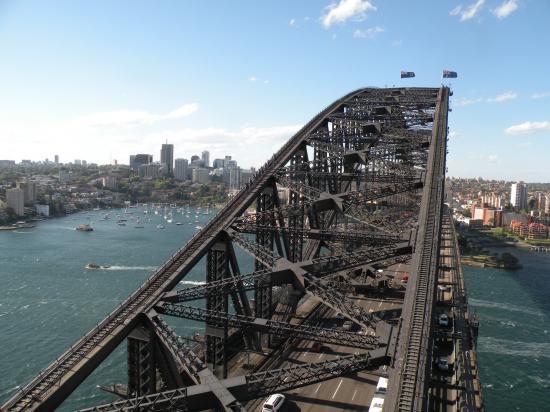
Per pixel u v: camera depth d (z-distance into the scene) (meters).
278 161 61.44
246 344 48.38
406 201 94.38
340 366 28.72
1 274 140.00
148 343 32.84
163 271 38.81
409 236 43.47
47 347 87.12
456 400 43.06
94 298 116.56
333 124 80.00
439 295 77.06
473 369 50.06
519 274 182.12
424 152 70.69
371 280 77.94
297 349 51.59
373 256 41.22
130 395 33.69
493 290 151.62
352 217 51.12
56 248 190.50
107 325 32.50
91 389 72.62
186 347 30.38
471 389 45.38
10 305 110.06
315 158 72.69
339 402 41.72
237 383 27.39
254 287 38.03
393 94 101.00
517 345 100.62
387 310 62.78
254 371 45.12
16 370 78.31
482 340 103.25
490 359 92.88
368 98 97.38
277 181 57.62
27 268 148.88
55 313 105.00
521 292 149.62
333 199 52.47
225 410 25.59
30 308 108.19
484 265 195.88
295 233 45.84
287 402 41.59
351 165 74.62
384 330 30.97
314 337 31.91
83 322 99.75
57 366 29.05
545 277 177.88
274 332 33.00
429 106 86.19
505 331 109.44
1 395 71.00
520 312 125.19
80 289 124.44
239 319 33.88
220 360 40.28
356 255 41.16
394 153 72.44
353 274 74.69
